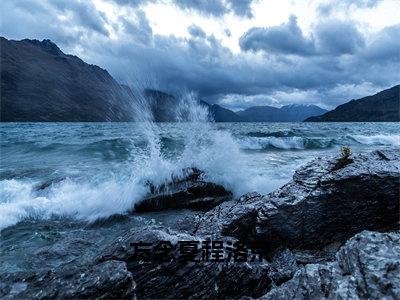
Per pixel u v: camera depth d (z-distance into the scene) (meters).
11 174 15.52
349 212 8.14
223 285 5.65
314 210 8.02
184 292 5.42
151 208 11.20
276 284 6.15
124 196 11.22
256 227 7.82
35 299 4.54
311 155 23.92
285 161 19.98
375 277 3.99
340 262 4.64
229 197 12.35
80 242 8.12
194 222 8.42
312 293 4.22
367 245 4.65
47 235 8.76
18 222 9.65
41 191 12.01
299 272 4.68
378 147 29.73
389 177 8.05
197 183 12.28
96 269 4.95
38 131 58.53
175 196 11.48
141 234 5.98
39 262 7.04
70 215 10.38
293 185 8.94
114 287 4.70
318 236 8.02
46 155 23.33
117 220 10.18
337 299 3.91
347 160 9.57
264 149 29.27
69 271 5.01
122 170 15.54
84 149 25.70
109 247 6.09
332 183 8.29
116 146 26.75
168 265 5.52
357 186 8.12
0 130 63.38
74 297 4.55
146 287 5.36
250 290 5.84
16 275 5.02
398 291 3.69
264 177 13.91
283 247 7.76
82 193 11.55
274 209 7.91
